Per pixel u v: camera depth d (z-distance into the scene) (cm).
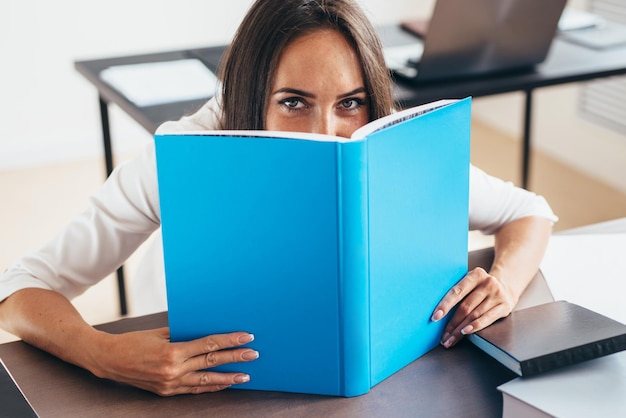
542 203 156
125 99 231
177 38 407
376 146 101
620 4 350
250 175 103
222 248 107
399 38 271
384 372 114
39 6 381
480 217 153
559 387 105
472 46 234
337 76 124
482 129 434
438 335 123
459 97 234
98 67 259
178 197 106
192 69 254
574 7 374
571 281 140
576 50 267
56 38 388
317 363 110
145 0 396
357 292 106
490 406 109
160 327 129
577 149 388
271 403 110
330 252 104
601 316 119
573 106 385
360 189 101
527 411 102
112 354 113
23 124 395
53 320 123
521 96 414
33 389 114
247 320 110
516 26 233
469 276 124
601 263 146
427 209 114
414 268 114
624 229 162
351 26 123
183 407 110
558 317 120
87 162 402
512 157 400
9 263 309
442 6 220
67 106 399
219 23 411
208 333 112
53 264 138
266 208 104
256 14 127
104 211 141
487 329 118
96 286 296
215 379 111
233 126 135
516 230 148
